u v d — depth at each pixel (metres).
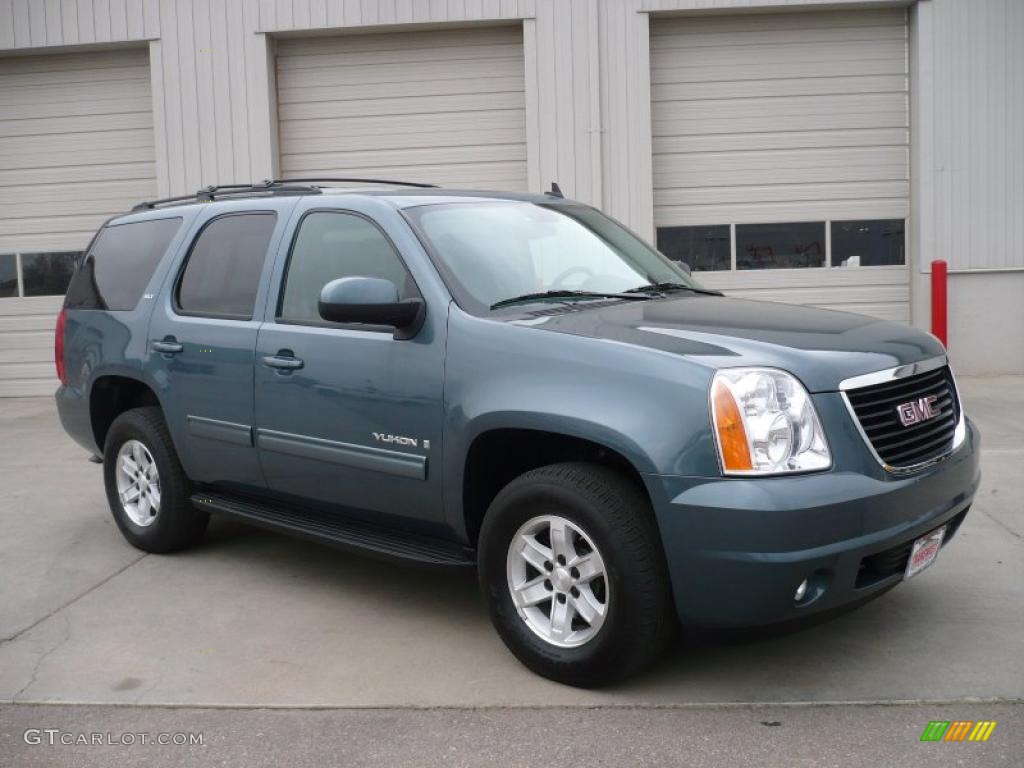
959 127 10.80
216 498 4.80
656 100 11.16
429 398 3.67
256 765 2.92
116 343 5.11
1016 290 10.95
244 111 11.07
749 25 11.05
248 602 4.36
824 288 11.29
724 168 11.21
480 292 3.78
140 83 11.54
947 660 3.53
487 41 11.13
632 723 3.11
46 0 11.16
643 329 3.42
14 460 7.83
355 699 3.35
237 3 10.98
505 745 3.00
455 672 3.55
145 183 11.64
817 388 3.12
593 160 10.81
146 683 3.53
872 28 11.00
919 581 4.39
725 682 3.40
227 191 5.38
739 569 2.97
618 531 3.14
